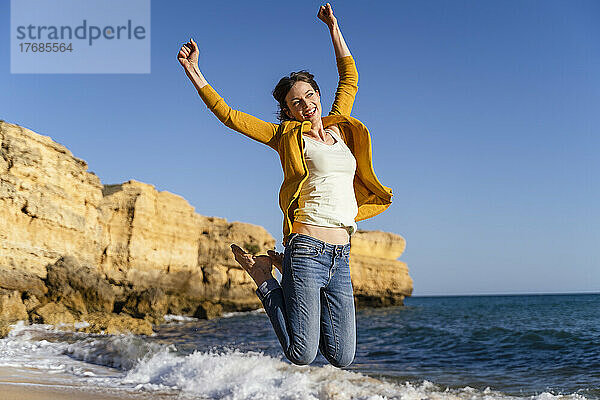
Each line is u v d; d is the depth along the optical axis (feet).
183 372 24.13
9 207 73.56
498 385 25.93
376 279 174.91
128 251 100.01
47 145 83.10
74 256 87.04
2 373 24.75
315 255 8.67
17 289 73.87
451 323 88.48
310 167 9.01
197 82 9.18
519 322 86.48
